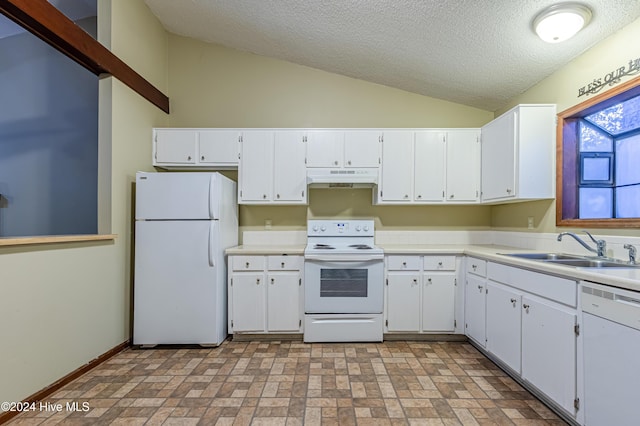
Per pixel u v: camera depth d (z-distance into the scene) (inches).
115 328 99.3
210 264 102.7
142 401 72.2
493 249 107.2
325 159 121.2
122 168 103.9
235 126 134.3
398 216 133.4
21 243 67.9
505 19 82.3
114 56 99.5
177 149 121.8
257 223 133.4
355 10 92.8
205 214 102.7
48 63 118.4
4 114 119.0
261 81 135.3
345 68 128.6
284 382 80.9
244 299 109.6
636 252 71.5
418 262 109.8
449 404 71.3
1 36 119.1
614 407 51.5
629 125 77.1
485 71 106.9
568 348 61.4
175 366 90.0
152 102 121.6
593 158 87.0
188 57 135.6
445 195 120.6
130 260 107.2
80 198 117.7
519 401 72.5
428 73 116.7
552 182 96.8
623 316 49.9
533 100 108.3
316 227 129.1
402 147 120.8
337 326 108.4
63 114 118.3
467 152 120.3
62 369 79.1
